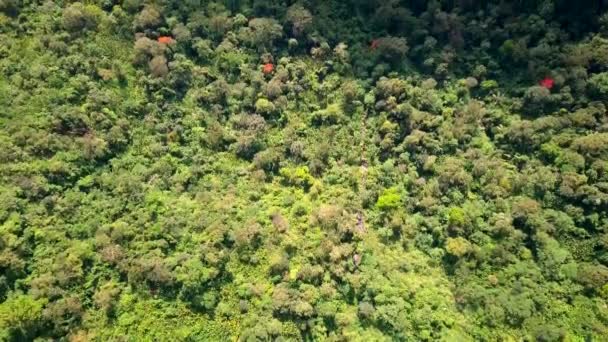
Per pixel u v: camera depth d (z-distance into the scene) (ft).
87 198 181.88
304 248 187.93
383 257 190.39
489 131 217.15
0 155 176.24
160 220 183.62
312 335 172.65
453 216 193.36
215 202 194.29
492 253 190.29
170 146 203.72
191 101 214.90
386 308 175.73
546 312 180.55
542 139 206.08
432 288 185.16
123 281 170.81
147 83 210.18
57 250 168.76
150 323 165.68
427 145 209.87
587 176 195.72
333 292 178.91
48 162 182.39
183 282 170.81
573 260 188.34
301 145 210.59
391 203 197.88
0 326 149.28
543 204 197.57
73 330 159.22
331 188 205.26
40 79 194.49
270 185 205.57
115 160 193.36
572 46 217.77
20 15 202.90
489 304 180.14
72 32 207.72
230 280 178.81
